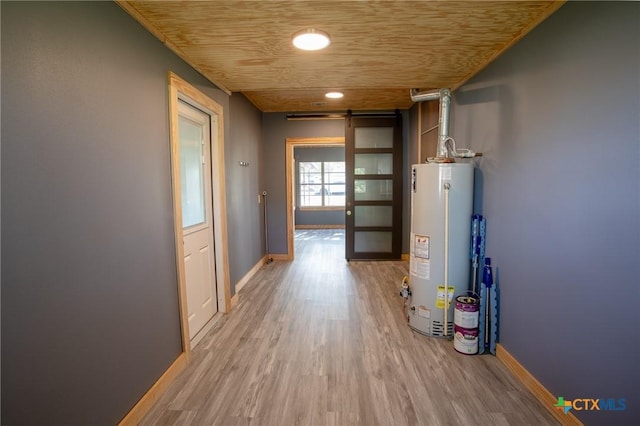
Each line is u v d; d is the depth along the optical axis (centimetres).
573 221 165
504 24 196
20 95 113
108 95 159
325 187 972
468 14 184
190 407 193
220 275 330
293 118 554
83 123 142
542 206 190
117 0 164
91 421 147
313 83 318
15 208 111
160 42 208
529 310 205
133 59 179
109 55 159
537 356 197
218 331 293
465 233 271
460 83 309
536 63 193
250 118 473
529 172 202
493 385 211
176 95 227
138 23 183
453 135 327
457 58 251
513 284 222
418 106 486
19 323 113
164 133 214
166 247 217
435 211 273
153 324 200
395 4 171
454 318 265
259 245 520
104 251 156
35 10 119
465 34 209
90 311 147
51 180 125
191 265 275
